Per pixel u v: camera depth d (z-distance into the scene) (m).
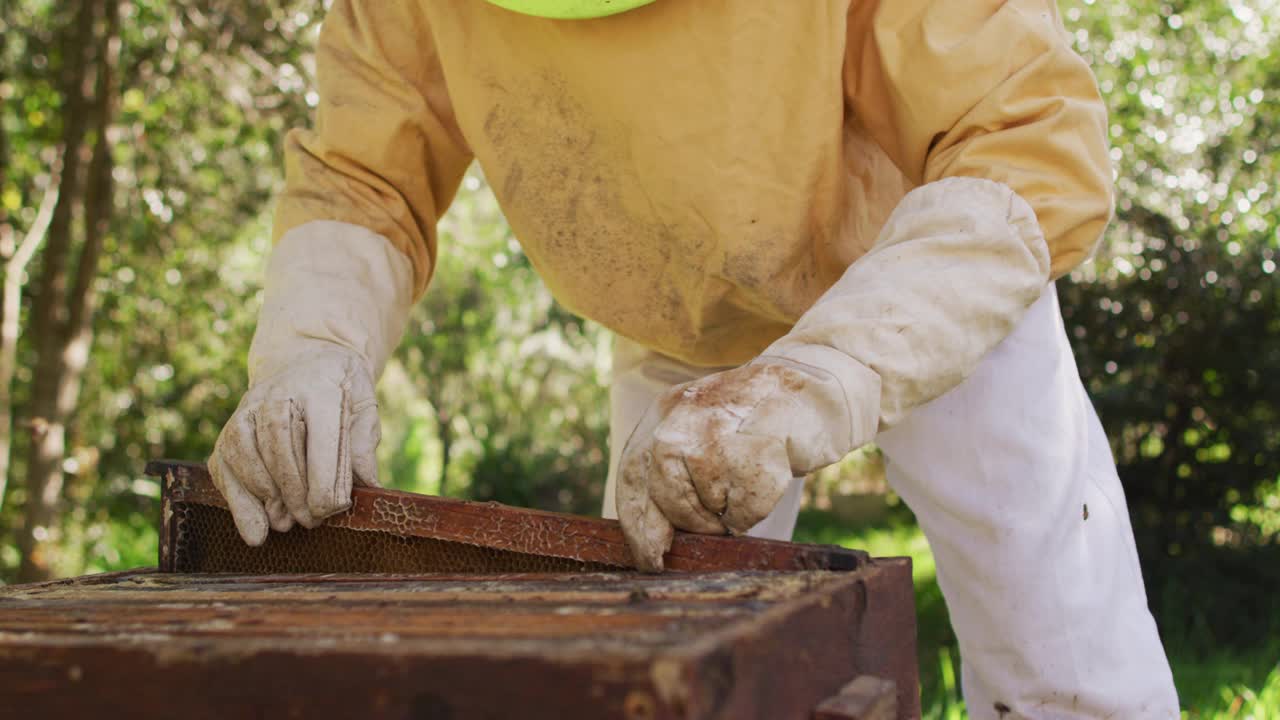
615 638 0.76
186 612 1.00
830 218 1.64
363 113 1.85
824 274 1.70
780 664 0.83
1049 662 1.61
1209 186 5.91
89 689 0.83
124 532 7.34
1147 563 5.88
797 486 2.21
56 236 5.06
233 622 0.91
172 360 8.12
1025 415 1.62
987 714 1.70
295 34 5.52
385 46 1.87
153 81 5.81
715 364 1.91
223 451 1.50
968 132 1.48
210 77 5.75
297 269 1.77
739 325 1.81
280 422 1.47
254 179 6.79
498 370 8.96
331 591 1.13
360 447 1.53
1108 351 6.20
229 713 0.79
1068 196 1.42
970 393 1.63
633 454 1.24
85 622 0.96
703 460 1.16
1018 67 1.47
